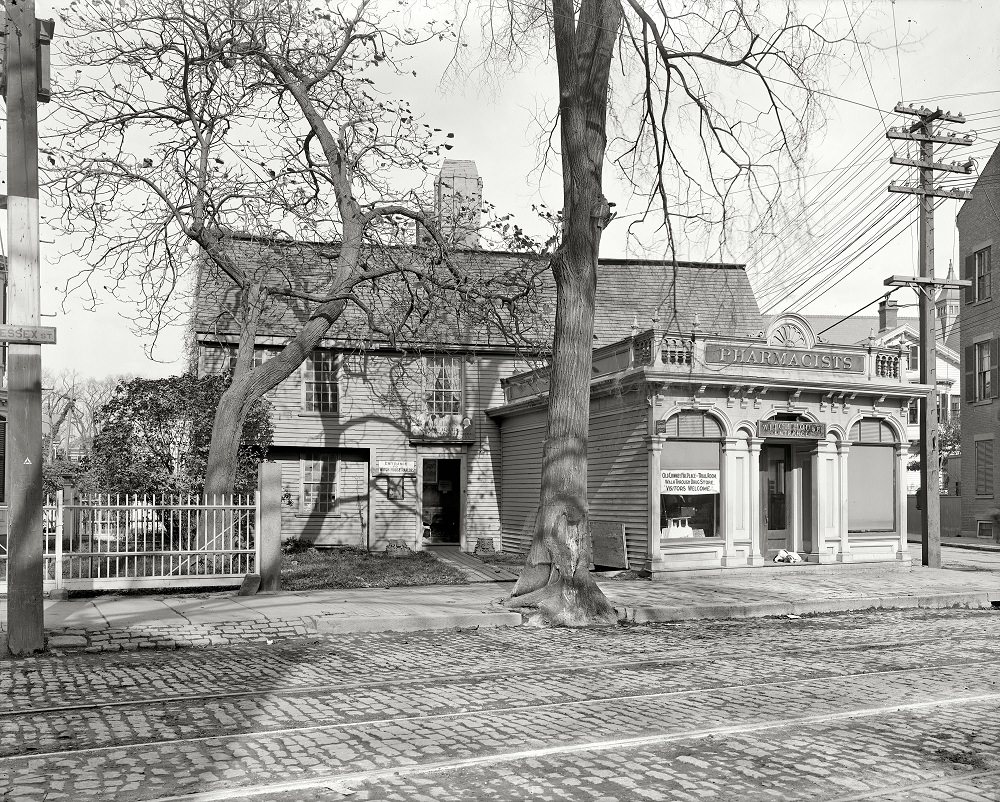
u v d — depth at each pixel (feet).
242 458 71.41
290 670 31.22
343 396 88.28
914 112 72.02
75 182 59.26
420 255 70.28
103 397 224.12
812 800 17.06
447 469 91.91
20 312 33.58
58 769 18.99
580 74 46.65
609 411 69.67
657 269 98.99
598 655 34.73
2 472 94.27
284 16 62.13
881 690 27.35
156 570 50.83
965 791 17.72
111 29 59.06
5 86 33.42
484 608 46.32
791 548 70.85
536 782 18.02
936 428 72.95
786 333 69.46
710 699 25.94
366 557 78.54
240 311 79.10
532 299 78.59
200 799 17.04
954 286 73.36
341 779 18.19
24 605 34.47
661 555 63.93
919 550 83.61
